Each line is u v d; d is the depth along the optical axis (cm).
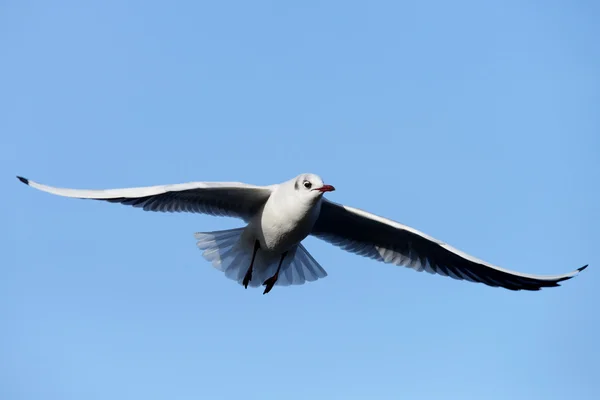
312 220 1416
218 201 1460
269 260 1511
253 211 1475
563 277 1398
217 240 1527
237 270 1521
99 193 1290
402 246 1527
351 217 1479
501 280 1473
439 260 1515
